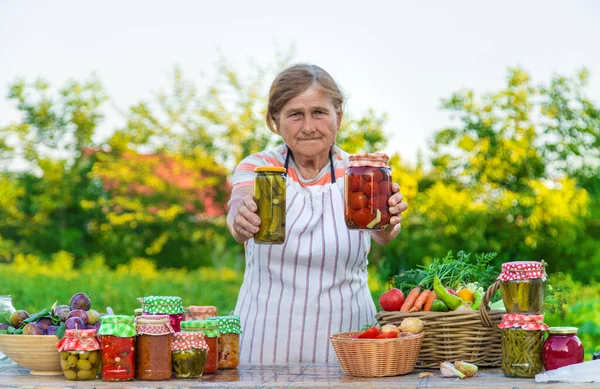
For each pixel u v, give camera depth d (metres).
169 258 14.51
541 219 10.40
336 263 3.87
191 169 14.09
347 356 3.18
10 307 3.55
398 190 3.31
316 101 3.67
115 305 11.26
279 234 3.25
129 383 3.10
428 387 2.91
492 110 11.11
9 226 15.16
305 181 4.00
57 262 14.27
